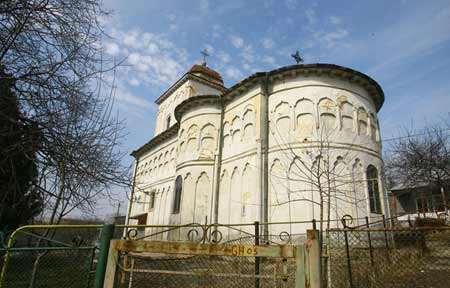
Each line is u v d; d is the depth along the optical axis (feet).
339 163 48.44
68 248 17.62
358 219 42.57
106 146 22.63
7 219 25.23
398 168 84.64
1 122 19.97
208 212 58.29
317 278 9.59
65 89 20.72
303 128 50.52
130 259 14.28
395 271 24.67
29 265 22.53
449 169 70.49
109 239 11.96
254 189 50.67
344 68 52.54
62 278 22.02
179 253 10.90
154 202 89.10
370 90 56.80
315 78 52.85
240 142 57.47
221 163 60.95
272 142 52.44
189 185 62.85
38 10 20.51
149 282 17.85
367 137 52.85
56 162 20.68
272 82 56.08
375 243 32.12
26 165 22.75
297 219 45.88
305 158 48.37
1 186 23.73
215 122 65.00
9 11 19.69
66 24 21.43
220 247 10.70
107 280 10.91
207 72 104.58
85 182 21.79
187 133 68.08
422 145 76.18
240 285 18.52
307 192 46.52
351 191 43.14
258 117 54.34
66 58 21.02
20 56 20.35
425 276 23.63
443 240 26.53
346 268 23.82
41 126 20.40
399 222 52.08
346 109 52.34
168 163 88.43
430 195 79.30
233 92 61.16
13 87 19.79
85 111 21.67
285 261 12.76
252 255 10.39
